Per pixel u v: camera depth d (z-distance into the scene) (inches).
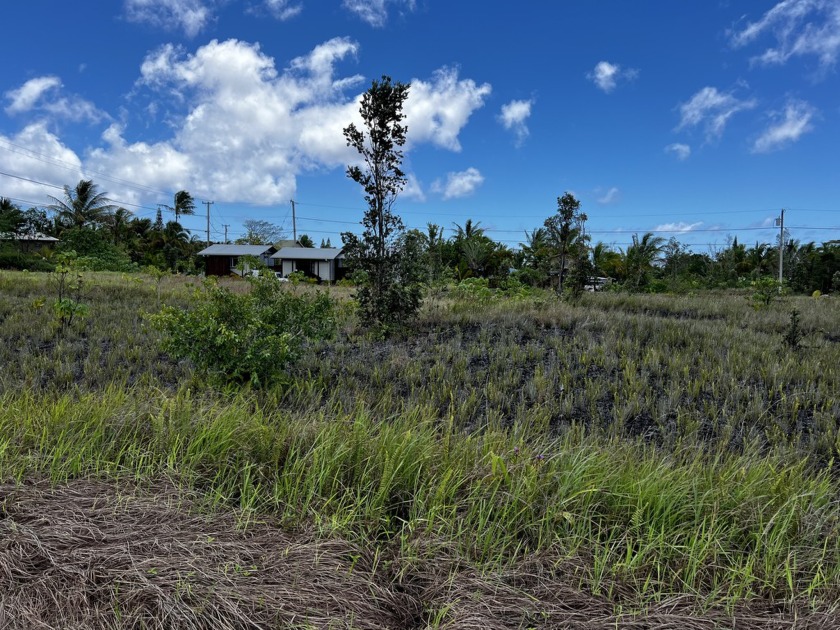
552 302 537.3
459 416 195.8
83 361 270.5
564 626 81.4
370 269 361.1
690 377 252.2
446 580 92.1
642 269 1342.3
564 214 629.3
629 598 89.3
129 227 2095.2
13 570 85.7
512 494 112.3
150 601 79.9
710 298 780.6
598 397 221.1
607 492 115.6
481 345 316.2
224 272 1952.5
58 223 2022.6
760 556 102.0
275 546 97.8
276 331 219.5
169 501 110.6
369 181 363.9
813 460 163.2
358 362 270.8
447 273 640.4
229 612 78.3
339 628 77.6
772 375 242.7
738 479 128.6
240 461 129.5
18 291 534.9
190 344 208.8
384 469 121.3
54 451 125.6
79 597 80.7
